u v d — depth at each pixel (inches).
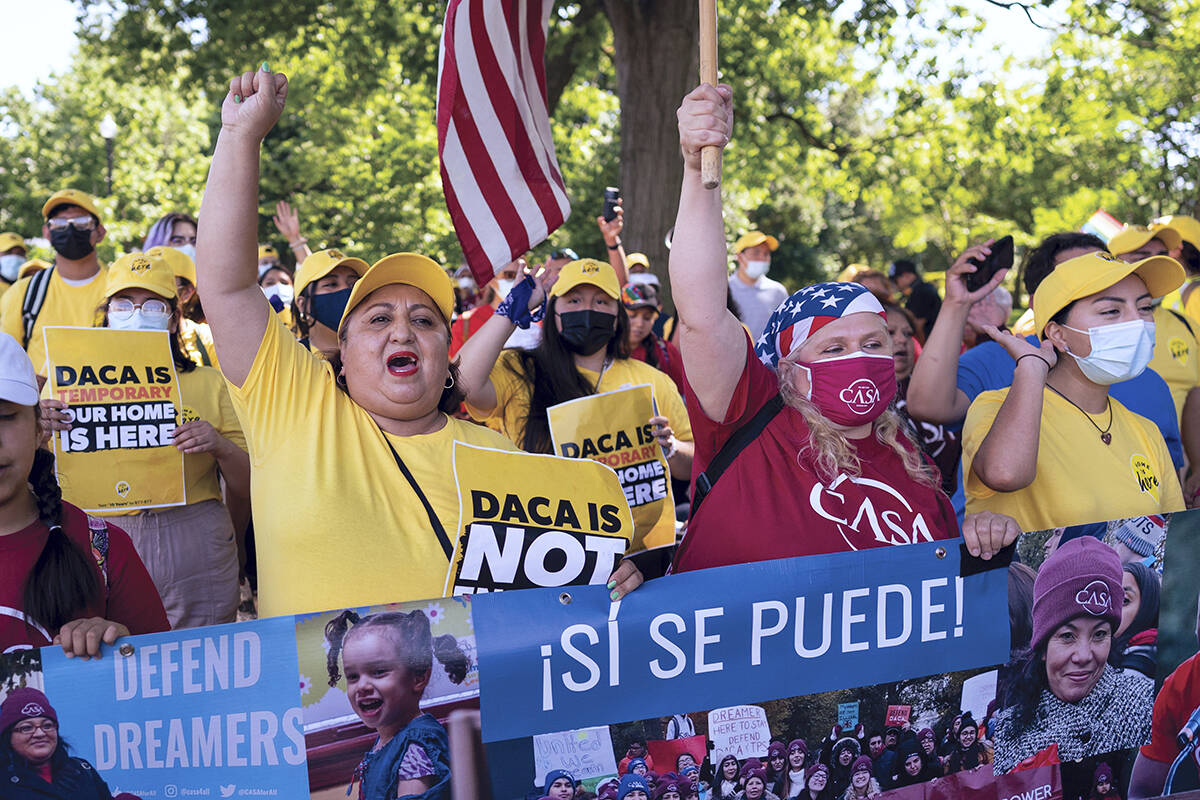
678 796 101.3
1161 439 141.1
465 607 95.1
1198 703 120.4
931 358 147.2
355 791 92.1
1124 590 117.4
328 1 610.2
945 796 110.9
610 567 101.6
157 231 287.0
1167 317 202.8
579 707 98.0
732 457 113.6
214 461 165.6
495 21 134.3
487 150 135.3
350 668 92.0
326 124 1008.2
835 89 799.1
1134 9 680.4
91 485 149.3
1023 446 122.7
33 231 1408.7
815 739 106.0
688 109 101.0
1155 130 909.2
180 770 89.6
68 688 87.8
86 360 149.3
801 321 115.3
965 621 111.4
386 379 104.4
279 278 334.3
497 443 112.0
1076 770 116.6
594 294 181.3
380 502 101.0
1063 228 1014.4
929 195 949.2
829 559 106.0
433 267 106.9
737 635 103.0
